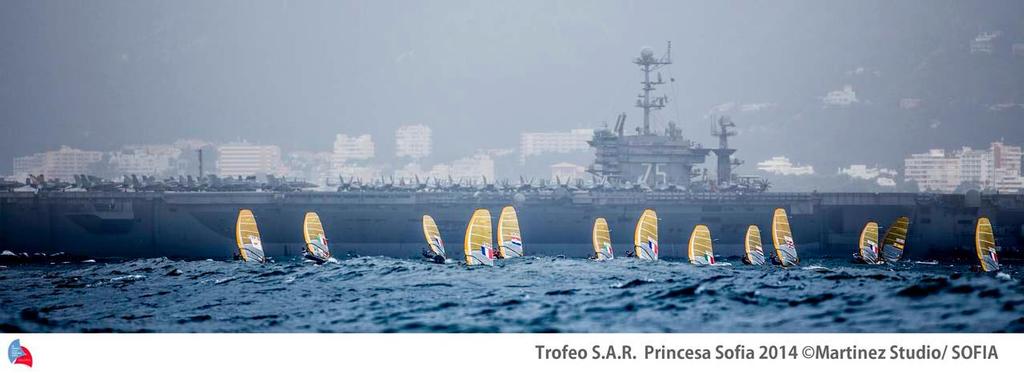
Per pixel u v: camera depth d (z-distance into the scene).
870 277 128.62
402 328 96.00
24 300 130.00
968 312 91.62
